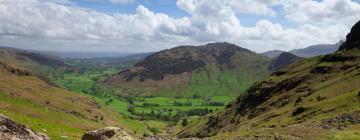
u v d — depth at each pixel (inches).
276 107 6663.4
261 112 6894.7
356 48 7406.5
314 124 2960.1
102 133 1785.2
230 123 7815.0
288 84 7608.3
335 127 2728.8
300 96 6151.6
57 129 3954.2
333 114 3599.9
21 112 5964.6
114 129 1815.9
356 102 3754.9
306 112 4399.6
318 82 6924.2
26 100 7130.9
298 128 2706.7
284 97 6899.6
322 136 2358.5
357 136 2214.6
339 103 4010.8
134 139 1831.9
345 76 5856.3
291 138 2337.6
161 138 3002.0
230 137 2770.7
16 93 7869.1
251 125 5649.6
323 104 4338.1
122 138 1782.7
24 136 1247.5
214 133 7731.3
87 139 1788.9
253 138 2495.1
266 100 7623.0
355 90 4330.7
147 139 2906.0
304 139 2298.2
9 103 6131.9
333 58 7549.2
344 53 7485.2
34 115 6023.6
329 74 7032.5
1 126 1215.6
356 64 6766.7
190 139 2999.5
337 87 5211.6
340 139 2218.3
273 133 2566.4
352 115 2979.8
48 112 6737.2
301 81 7357.3
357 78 5251.0
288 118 4672.7
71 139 2751.0
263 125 4953.3
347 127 2672.2
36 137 1290.6
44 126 3814.0
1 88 7716.5
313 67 7623.0
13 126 1249.4
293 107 5442.9
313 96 5408.5
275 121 4913.9
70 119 7037.4
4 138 1171.3
